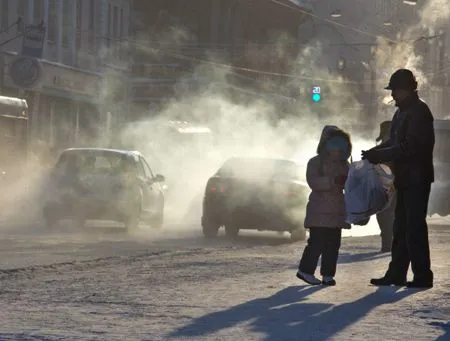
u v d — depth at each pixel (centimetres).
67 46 6525
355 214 1413
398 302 1222
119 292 1331
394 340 946
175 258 1978
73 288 1386
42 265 1777
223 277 1550
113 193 2969
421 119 1399
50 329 995
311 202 1431
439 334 983
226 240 2731
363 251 2230
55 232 2872
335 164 1429
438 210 4338
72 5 6538
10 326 1014
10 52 5681
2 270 1672
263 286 1409
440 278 1524
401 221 1423
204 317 1084
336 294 1309
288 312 1126
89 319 1068
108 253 2141
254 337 952
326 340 938
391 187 1428
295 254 2130
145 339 938
